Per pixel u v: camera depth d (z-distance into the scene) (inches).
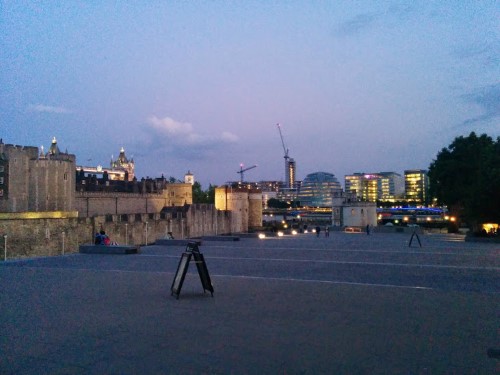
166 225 2576.3
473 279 538.3
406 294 421.7
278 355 242.5
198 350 249.9
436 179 2751.0
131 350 250.1
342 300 392.2
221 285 473.1
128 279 519.2
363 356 242.4
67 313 342.0
